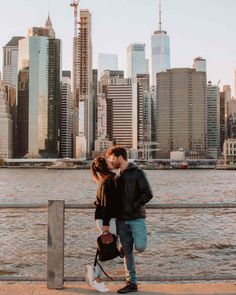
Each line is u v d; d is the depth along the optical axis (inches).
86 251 944.3
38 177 7278.5
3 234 1207.6
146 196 287.4
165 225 1389.0
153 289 300.8
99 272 302.2
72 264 820.0
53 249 296.0
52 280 297.1
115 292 296.7
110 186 290.2
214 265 812.6
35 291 291.9
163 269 778.2
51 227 295.0
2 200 2881.4
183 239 1122.7
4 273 745.0
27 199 2972.4
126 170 296.2
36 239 1120.8
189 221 1478.8
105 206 289.4
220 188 4192.9
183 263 827.4
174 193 3526.1
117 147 298.5
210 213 1686.8
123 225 296.8
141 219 296.2
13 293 287.7
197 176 7780.5
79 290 297.0
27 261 838.5
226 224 1411.2
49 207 294.2
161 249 965.2
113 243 292.5
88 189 3988.7
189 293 291.1
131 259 299.1
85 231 1246.9
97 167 296.5
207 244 1044.5
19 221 1476.4
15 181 5757.9
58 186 4507.9
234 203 291.4
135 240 294.4
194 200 2866.6
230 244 1039.0
